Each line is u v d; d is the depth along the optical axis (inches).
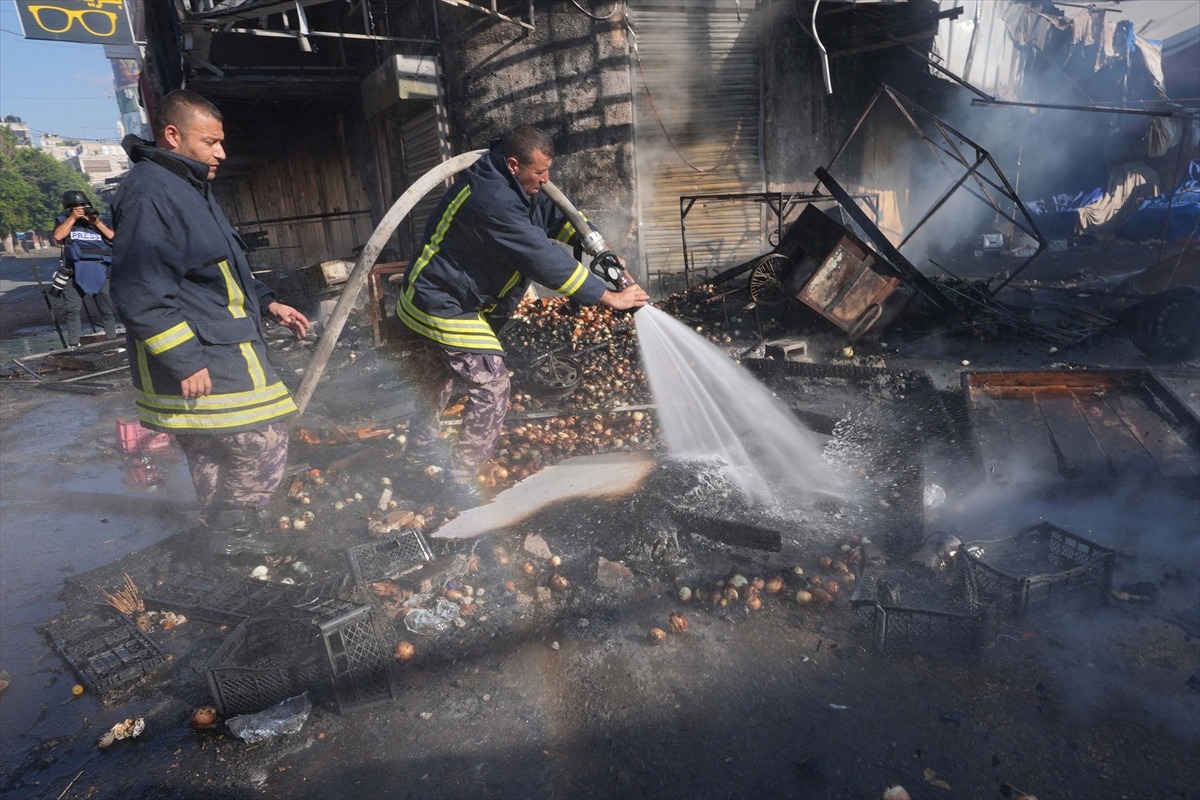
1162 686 86.2
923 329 270.7
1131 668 89.4
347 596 107.3
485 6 363.6
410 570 117.2
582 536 124.0
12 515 156.5
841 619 101.9
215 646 102.3
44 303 636.1
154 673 97.9
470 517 132.8
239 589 113.0
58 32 400.2
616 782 76.0
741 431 169.0
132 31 419.2
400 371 242.7
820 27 394.0
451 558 119.6
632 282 132.6
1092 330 249.0
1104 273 407.8
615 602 108.2
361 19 438.6
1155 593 102.6
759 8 382.3
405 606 108.6
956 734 80.4
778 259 260.5
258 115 496.4
